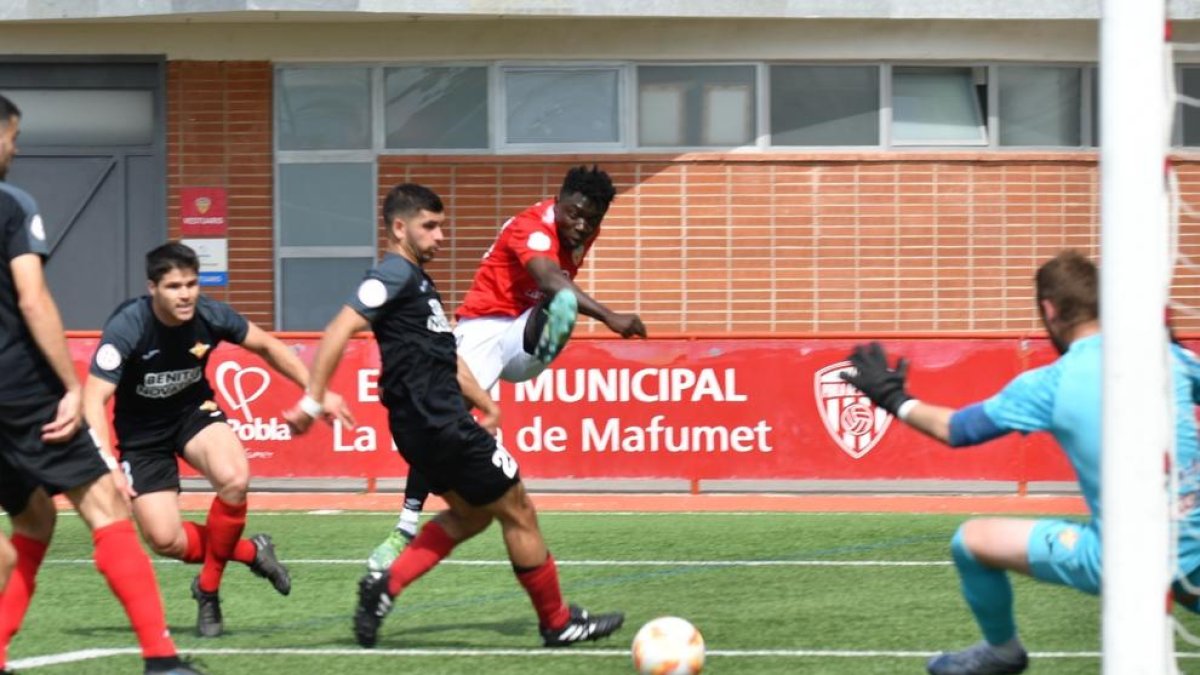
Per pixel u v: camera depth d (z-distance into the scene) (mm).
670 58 36688
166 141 36938
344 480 29656
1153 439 11078
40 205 37219
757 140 36812
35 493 14477
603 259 36625
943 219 36781
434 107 36938
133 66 36938
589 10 34688
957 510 28172
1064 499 29203
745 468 29391
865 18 35875
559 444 29406
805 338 29375
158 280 16438
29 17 34938
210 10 34062
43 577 21328
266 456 29594
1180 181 36250
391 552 19797
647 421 29375
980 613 13469
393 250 15953
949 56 36844
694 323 36594
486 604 19141
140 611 13625
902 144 37125
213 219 36938
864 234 36688
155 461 17062
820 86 36938
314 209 37031
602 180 19438
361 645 16344
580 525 26266
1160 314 11102
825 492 29391
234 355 29578
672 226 36656
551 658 15750
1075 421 12102
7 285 13070
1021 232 36906
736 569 21766
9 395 13141
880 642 16500
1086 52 37156
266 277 37031
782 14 35281
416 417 15523
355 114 36969
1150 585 11078
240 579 21172
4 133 13305
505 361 20109
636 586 20438
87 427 13578
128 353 16484
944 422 12547
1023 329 36875
